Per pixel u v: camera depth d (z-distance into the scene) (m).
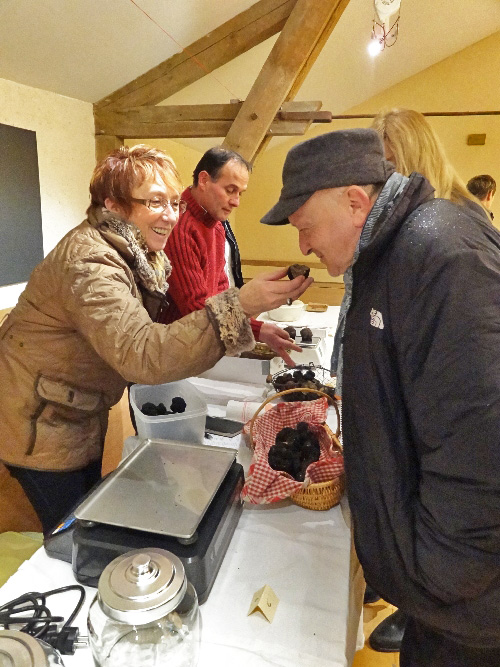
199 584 0.84
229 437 1.42
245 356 1.85
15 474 1.37
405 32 4.51
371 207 0.83
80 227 1.19
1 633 0.60
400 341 0.76
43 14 1.97
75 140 2.88
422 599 0.84
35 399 1.28
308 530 1.07
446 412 0.70
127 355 0.99
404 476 0.82
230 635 0.80
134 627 0.63
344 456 0.92
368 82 5.32
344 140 0.82
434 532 0.75
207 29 2.81
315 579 0.93
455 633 0.84
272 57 2.76
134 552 0.71
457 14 4.56
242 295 0.97
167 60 2.91
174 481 1.01
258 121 2.86
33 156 2.51
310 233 0.89
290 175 0.87
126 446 1.31
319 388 1.61
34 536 1.32
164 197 1.22
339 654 0.77
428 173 1.35
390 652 1.60
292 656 0.76
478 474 0.68
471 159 5.97
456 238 0.74
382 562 0.88
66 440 1.32
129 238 1.18
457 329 0.69
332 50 4.00
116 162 1.17
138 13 2.29
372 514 0.88
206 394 1.74
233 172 1.90
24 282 2.55
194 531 0.86
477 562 0.72
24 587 0.89
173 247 1.83
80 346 1.25
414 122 1.39
